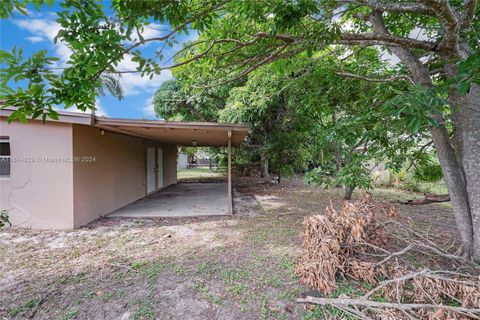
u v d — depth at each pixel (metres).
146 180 9.27
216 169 19.36
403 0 2.60
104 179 6.27
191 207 7.30
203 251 3.93
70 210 5.06
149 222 5.66
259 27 3.26
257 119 10.46
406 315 2.14
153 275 3.14
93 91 1.81
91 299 2.63
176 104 12.49
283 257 3.67
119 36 1.57
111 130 6.31
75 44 1.51
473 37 2.01
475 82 1.37
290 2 1.72
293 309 2.47
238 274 3.16
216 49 3.42
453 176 3.08
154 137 8.17
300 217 6.12
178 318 2.35
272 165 12.73
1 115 4.93
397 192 9.79
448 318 2.01
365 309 2.31
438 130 3.11
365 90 3.96
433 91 1.65
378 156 3.62
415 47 2.27
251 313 2.42
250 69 3.32
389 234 3.63
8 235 4.66
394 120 2.63
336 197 8.98
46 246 4.14
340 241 3.04
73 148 5.07
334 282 2.76
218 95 11.35
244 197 9.08
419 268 2.94
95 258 3.67
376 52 4.50
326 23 2.22
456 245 4.11
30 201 5.05
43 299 2.63
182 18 1.79
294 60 3.93
